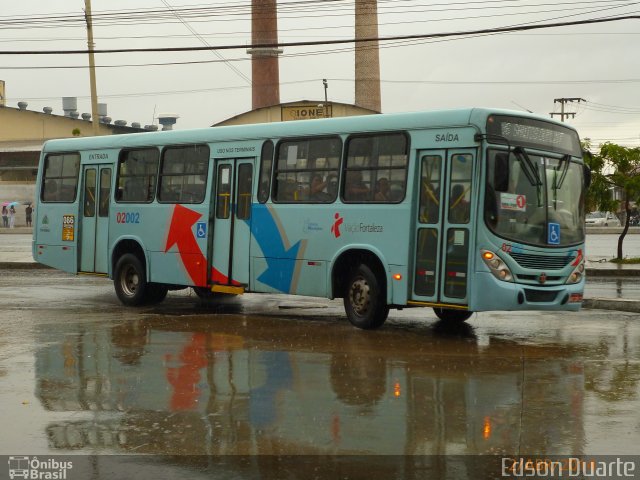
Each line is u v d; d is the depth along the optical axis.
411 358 12.00
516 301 13.35
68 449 7.53
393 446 7.58
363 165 14.87
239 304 19.12
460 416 8.66
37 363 11.54
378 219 14.52
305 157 15.77
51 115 74.25
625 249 41.62
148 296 18.67
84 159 19.91
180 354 12.27
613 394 9.69
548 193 14.01
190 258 17.53
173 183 18.02
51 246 20.61
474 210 13.38
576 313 17.45
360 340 13.69
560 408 9.02
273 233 16.14
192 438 7.85
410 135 14.23
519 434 7.98
